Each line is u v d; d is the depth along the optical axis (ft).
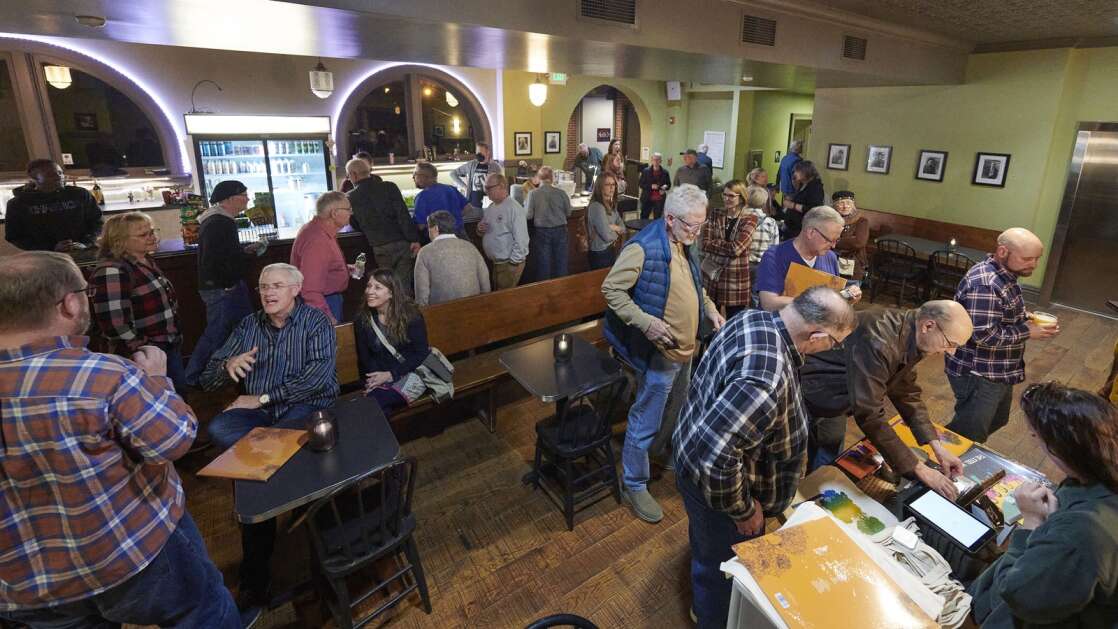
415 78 30.30
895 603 4.28
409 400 9.75
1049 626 4.52
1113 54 18.24
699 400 5.98
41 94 21.79
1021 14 15.29
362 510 6.72
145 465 4.94
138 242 9.36
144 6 8.16
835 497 6.60
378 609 7.29
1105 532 4.08
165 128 23.97
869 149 24.27
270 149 26.20
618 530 9.28
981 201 21.42
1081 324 19.02
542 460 10.90
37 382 4.23
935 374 14.99
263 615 7.61
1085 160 19.27
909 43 18.02
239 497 6.14
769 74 17.57
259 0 7.88
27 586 4.50
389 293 9.57
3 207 21.25
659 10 11.75
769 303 10.03
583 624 5.30
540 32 10.28
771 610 4.24
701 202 8.19
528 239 18.06
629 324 8.61
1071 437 4.34
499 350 12.56
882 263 21.16
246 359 7.91
